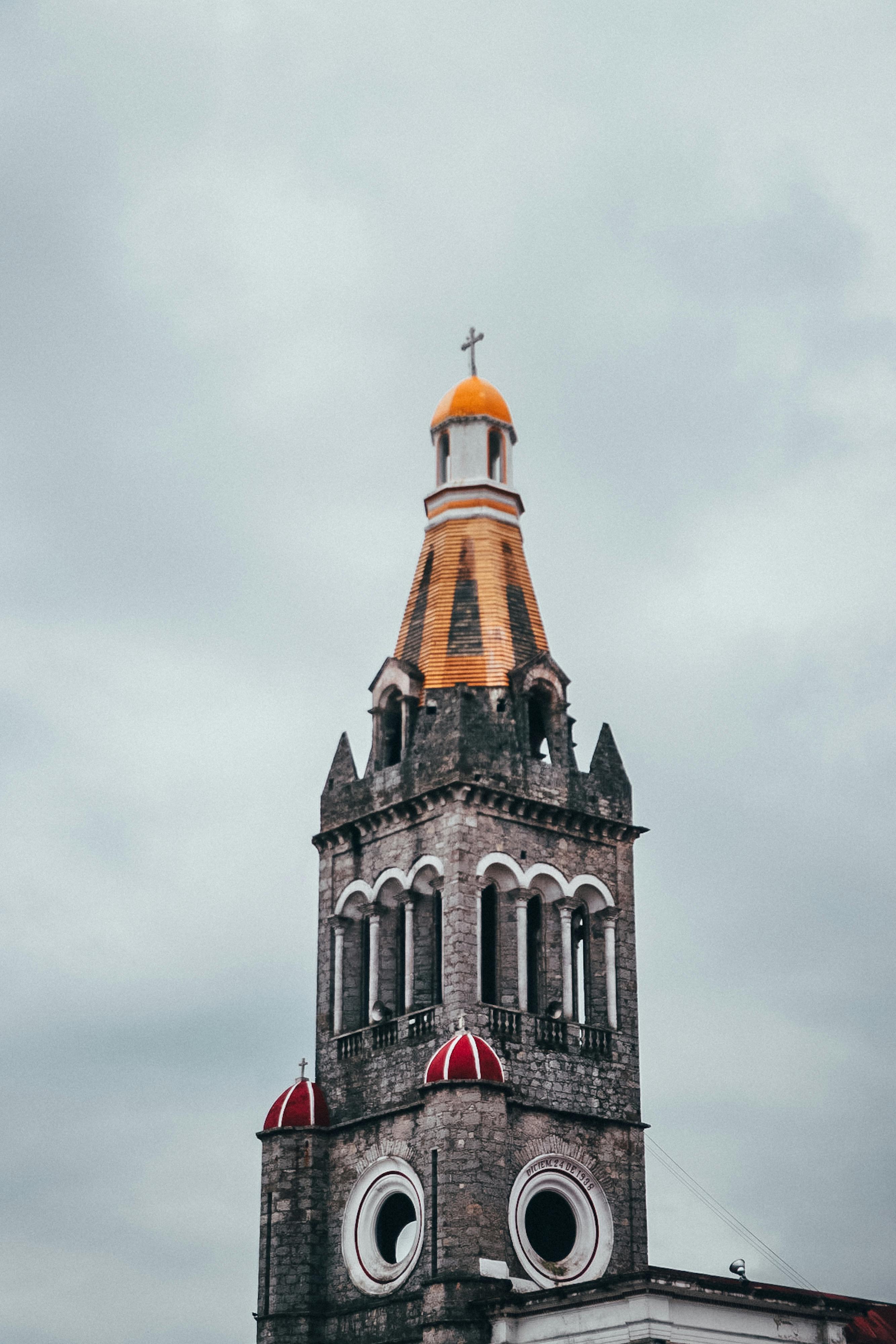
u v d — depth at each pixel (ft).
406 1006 283.59
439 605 303.27
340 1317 274.77
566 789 295.48
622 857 299.79
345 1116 286.05
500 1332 249.75
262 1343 276.41
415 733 295.69
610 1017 289.53
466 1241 257.96
